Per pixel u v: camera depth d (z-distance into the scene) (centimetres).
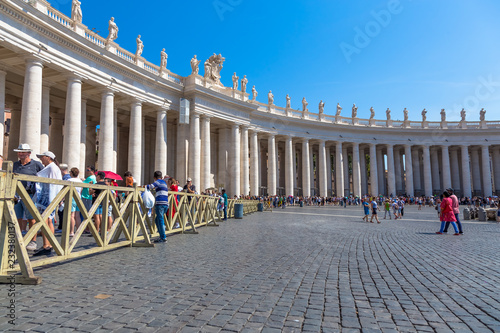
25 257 536
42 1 2058
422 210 3994
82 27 2394
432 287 548
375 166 5609
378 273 645
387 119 5850
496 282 585
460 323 391
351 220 2228
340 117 5475
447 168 5809
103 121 2550
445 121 5928
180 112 3170
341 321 392
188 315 403
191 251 877
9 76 2380
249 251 886
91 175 1139
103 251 866
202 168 3447
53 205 630
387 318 404
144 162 3538
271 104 4669
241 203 2447
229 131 4097
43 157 816
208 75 3612
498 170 6109
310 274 628
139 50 2902
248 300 465
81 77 2325
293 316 406
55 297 463
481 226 1855
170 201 1230
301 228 1577
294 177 5241
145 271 636
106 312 407
